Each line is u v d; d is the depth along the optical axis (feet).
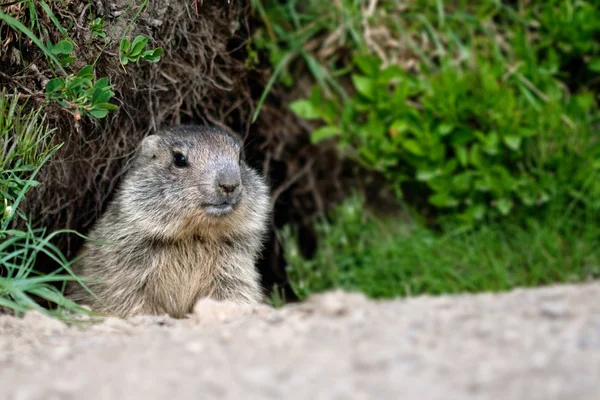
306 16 35.65
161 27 27.58
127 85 27.35
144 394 11.96
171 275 26.45
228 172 25.02
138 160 26.84
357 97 35.06
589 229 31.83
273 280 35.55
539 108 33.53
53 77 24.89
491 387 11.51
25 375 13.61
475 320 14.89
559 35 34.99
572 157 32.86
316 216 36.73
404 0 36.24
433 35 35.24
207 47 29.73
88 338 17.63
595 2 34.91
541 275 30.76
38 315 19.61
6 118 23.63
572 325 14.02
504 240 32.55
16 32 24.22
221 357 13.69
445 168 33.88
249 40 31.78
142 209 25.84
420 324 14.83
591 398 10.89
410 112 34.37
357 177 36.65
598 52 35.04
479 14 35.83
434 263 32.04
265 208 28.19
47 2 24.68
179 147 25.84
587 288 17.31
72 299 27.14
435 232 34.42
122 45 24.72
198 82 29.81
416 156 34.19
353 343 13.93
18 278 21.83
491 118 33.12
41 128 23.97
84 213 29.45
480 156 33.45
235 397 11.69
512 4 36.52
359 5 36.22
